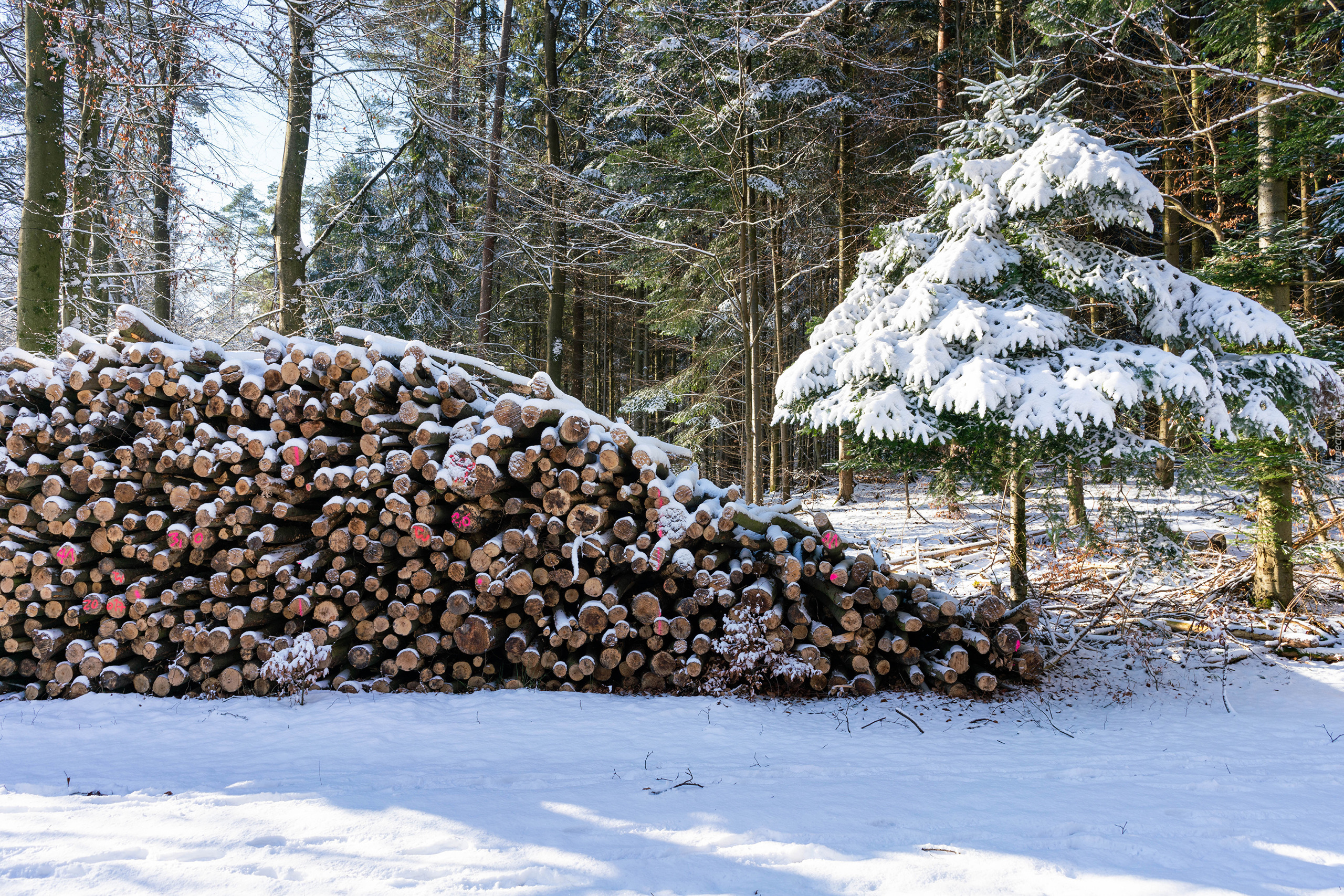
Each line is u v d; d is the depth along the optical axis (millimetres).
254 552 6078
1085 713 5785
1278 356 6324
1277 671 6797
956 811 3494
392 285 18828
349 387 6152
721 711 5609
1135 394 5727
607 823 3262
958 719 5535
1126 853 2975
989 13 14820
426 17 13852
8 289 14039
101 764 4383
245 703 5848
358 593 6184
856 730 5234
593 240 17297
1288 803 3658
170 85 10367
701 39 14414
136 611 6125
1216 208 11992
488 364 6918
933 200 7352
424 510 6023
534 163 14742
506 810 3412
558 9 19125
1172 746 4898
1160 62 11711
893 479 17641
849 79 16047
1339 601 8188
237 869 2727
